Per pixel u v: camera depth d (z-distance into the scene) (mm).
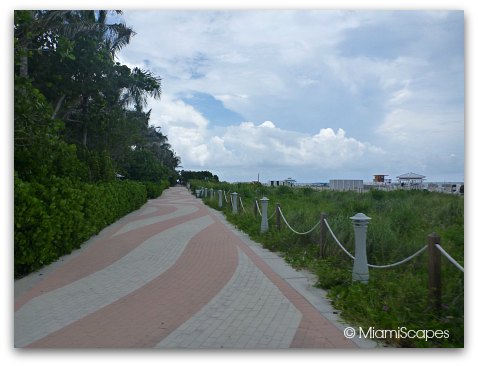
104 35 19938
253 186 32344
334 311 5539
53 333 4793
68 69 15289
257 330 4891
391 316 4906
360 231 6570
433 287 5203
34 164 8891
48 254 8008
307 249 9359
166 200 33750
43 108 8938
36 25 11508
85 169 13188
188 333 4797
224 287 6734
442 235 8719
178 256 9312
